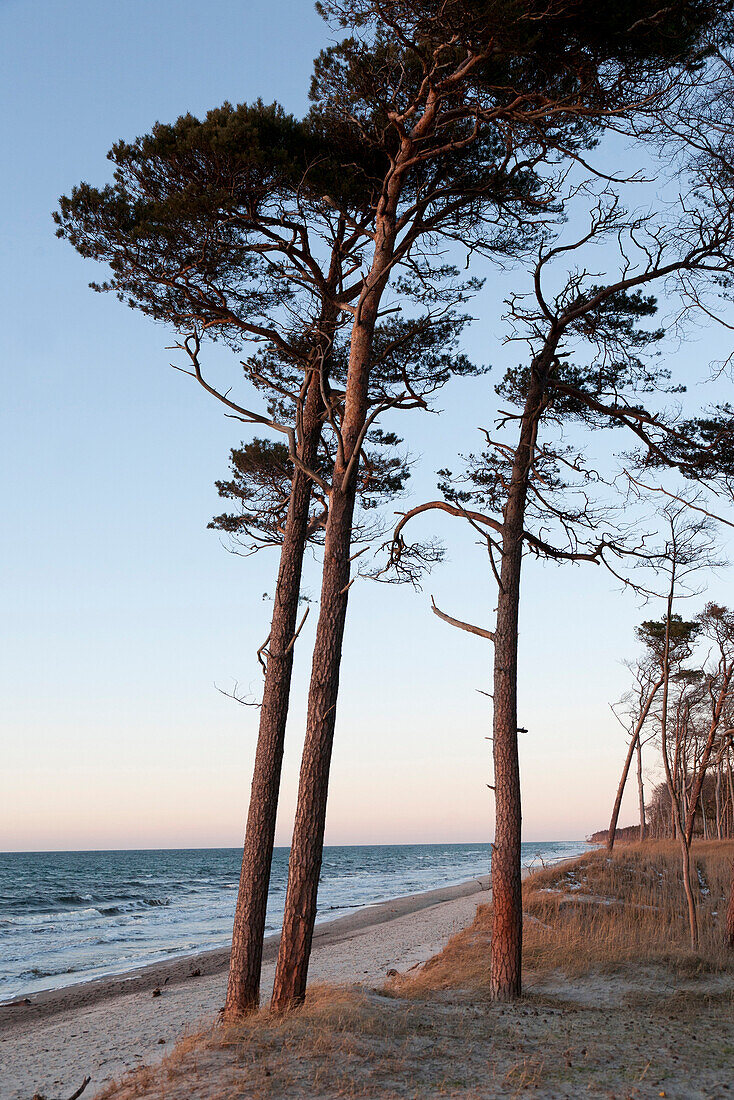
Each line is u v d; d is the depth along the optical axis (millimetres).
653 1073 6270
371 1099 5551
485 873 70812
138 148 10062
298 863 9117
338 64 10109
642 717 33969
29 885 61375
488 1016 8547
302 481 11664
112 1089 6234
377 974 14578
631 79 8797
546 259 11922
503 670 10867
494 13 7797
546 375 12281
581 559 12648
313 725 9547
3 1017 14164
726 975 10844
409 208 10781
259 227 10766
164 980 17750
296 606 11305
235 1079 5883
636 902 17078
